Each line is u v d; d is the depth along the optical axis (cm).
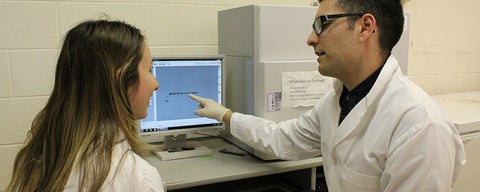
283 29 152
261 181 176
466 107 204
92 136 81
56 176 79
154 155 157
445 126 104
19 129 170
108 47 85
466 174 170
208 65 159
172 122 155
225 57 167
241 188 169
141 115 95
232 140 176
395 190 105
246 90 159
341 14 112
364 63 115
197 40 196
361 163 114
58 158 82
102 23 89
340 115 126
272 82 150
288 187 168
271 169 142
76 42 86
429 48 260
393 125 107
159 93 151
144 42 93
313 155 147
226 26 174
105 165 78
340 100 128
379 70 116
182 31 193
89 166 78
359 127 115
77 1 172
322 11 116
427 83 263
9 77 166
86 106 83
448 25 264
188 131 158
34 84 171
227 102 177
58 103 85
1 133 168
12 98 168
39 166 84
